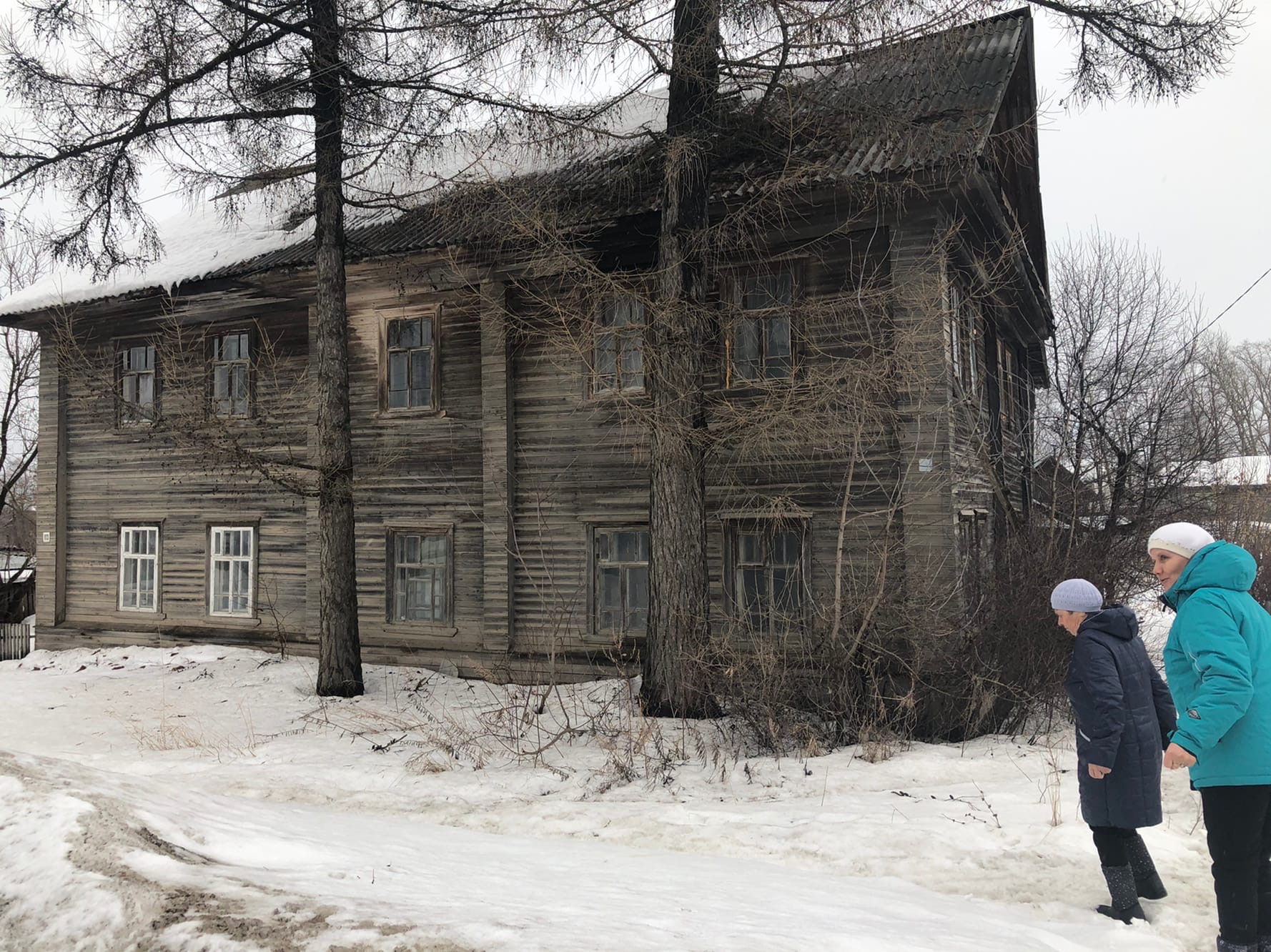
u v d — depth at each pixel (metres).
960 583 9.95
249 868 3.50
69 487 18.23
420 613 14.73
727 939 3.12
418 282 14.52
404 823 6.19
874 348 9.89
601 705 10.28
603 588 13.27
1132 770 4.27
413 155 11.77
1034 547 11.37
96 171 11.80
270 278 15.11
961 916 4.10
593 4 9.07
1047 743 8.77
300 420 15.80
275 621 16.02
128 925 2.84
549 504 13.56
